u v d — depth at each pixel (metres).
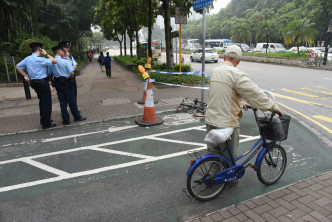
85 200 3.29
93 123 6.55
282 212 2.85
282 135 3.10
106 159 4.48
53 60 5.77
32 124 6.57
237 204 3.03
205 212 2.98
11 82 13.34
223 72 2.89
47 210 3.11
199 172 3.14
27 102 9.34
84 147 5.04
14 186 3.69
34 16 24.38
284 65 24.12
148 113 6.27
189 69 13.85
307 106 8.05
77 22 37.78
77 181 3.78
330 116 6.89
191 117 6.88
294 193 3.20
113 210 3.07
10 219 2.96
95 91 11.61
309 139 5.18
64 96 6.29
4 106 8.76
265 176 3.54
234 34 44.31
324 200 3.04
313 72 17.59
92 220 2.90
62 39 34.50
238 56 2.91
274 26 35.00
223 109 2.89
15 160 4.55
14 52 16.03
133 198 3.30
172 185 3.59
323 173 3.72
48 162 4.43
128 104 8.51
